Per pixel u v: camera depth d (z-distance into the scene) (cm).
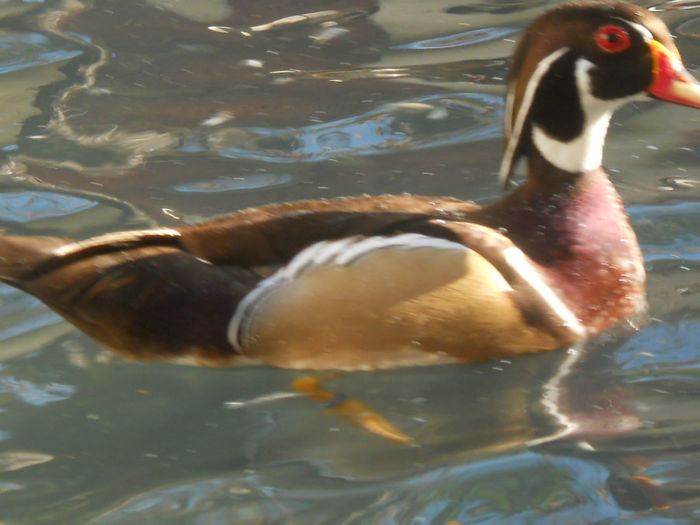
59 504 734
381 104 1321
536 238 907
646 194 1116
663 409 809
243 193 1133
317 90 1364
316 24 1569
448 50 1470
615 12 902
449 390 862
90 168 1191
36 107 1328
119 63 1441
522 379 869
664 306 943
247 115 1302
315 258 864
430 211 909
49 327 954
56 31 1541
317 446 794
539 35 916
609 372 866
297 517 705
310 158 1204
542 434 789
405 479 743
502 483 729
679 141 1229
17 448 800
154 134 1262
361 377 889
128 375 895
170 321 880
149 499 734
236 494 735
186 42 1502
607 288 909
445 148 1218
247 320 868
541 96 915
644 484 714
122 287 884
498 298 862
